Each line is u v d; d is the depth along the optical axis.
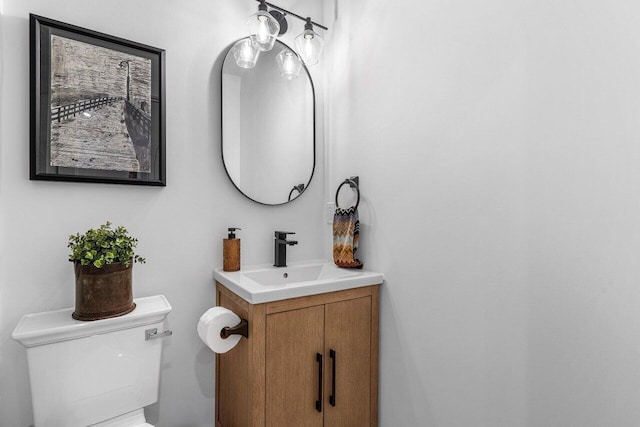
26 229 1.16
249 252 1.68
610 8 0.85
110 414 1.12
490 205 1.11
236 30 1.62
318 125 1.91
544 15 0.97
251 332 1.21
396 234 1.47
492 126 1.10
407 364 1.41
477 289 1.15
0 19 1.11
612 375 0.85
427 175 1.33
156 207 1.41
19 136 1.14
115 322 1.11
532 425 1.01
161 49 1.40
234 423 1.38
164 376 1.43
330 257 1.91
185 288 1.49
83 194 1.25
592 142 0.88
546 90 0.97
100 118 1.27
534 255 1.00
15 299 1.14
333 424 1.39
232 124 1.60
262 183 1.70
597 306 0.87
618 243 0.84
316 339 1.35
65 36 1.20
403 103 1.43
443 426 1.26
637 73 0.80
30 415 1.16
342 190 1.81
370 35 1.61
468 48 1.17
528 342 1.02
